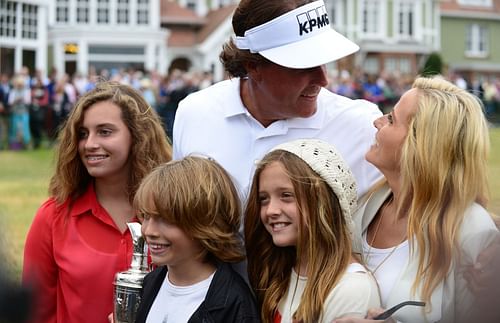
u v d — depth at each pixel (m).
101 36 50.31
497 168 6.11
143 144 4.45
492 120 4.77
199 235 3.79
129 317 4.05
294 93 4.00
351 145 4.32
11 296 2.35
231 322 3.77
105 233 4.43
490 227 3.42
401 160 3.69
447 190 3.54
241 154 4.27
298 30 3.94
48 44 50.94
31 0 45.69
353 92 38.09
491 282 2.46
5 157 25.20
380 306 3.67
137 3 51.72
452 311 3.45
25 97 28.56
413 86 3.92
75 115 4.43
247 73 4.14
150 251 3.91
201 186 3.80
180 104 4.52
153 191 3.79
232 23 4.13
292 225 3.79
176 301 3.86
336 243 3.74
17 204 14.31
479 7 67.88
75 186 4.48
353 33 61.72
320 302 3.65
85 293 4.33
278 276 3.93
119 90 4.49
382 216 3.99
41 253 4.46
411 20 63.88
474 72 66.25
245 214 4.01
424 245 3.54
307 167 3.75
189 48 55.97
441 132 3.56
